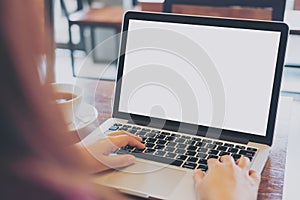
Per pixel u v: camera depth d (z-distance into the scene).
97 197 0.38
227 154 0.92
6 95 0.31
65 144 0.35
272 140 0.96
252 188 0.77
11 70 0.31
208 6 1.63
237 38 1.00
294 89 2.18
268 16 1.59
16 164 0.33
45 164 0.33
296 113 2.02
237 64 1.00
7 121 0.32
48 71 0.35
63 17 3.28
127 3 3.68
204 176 0.80
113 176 0.84
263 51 0.97
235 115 1.00
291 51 2.35
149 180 0.83
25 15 0.32
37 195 0.33
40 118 0.33
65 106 0.87
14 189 0.33
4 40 0.31
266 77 0.97
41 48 0.33
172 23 1.05
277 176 0.86
